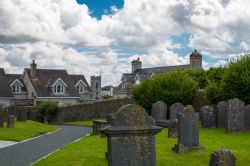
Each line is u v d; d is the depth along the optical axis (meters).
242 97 31.34
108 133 11.05
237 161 15.97
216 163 10.53
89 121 53.03
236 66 32.12
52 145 23.67
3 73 67.81
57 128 39.97
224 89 32.59
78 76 83.56
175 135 23.33
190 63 72.25
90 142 23.73
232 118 25.48
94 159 17.19
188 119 18.59
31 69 73.25
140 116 11.31
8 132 29.73
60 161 17.02
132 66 89.81
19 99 66.31
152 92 38.28
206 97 35.97
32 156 19.08
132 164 11.23
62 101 72.81
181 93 38.00
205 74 49.38
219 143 20.86
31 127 35.75
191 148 18.50
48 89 72.81
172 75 39.56
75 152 19.38
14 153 20.11
